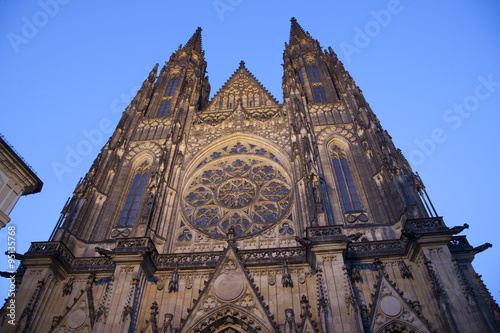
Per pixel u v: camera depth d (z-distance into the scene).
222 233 48.66
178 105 69.50
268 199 52.22
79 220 49.19
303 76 78.06
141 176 60.28
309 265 40.19
